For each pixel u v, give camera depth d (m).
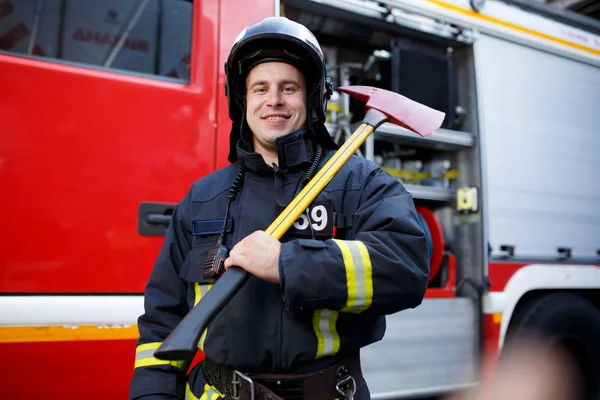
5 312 1.45
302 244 0.87
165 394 0.99
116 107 1.63
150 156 1.66
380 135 2.24
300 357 0.91
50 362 1.50
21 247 1.48
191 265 1.02
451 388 2.28
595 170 2.87
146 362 1.02
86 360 1.54
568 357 2.74
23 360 1.47
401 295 0.88
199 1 1.83
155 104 1.69
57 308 1.50
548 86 2.72
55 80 1.56
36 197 1.51
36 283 1.49
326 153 1.12
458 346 2.33
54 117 1.55
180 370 1.05
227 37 1.84
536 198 2.59
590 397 2.69
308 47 1.03
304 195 0.97
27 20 1.62
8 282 1.46
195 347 0.78
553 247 2.62
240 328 0.92
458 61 2.55
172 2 1.83
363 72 2.65
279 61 1.05
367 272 0.86
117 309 1.57
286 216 0.94
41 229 1.51
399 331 2.19
